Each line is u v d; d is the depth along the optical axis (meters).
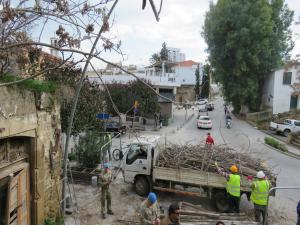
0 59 6.39
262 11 41.12
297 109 40.25
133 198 12.48
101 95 18.61
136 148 12.78
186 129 34.97
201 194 11.80
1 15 4.79
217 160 12.41
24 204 7.57
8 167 7.03
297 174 17.73
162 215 9.32
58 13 4.91
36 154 7.78
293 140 29.16
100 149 15.57
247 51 41.84
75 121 15.28
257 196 9.90
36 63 7.48
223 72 44.75
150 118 36.19
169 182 12.27
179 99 69.19
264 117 41.69
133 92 31.80
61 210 9.20
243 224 9.40
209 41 44.50
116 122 26.81
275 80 41.69
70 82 8.84
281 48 45.12
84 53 4.03
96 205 11.60
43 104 7.92
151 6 4.07
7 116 6.44
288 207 12.34
